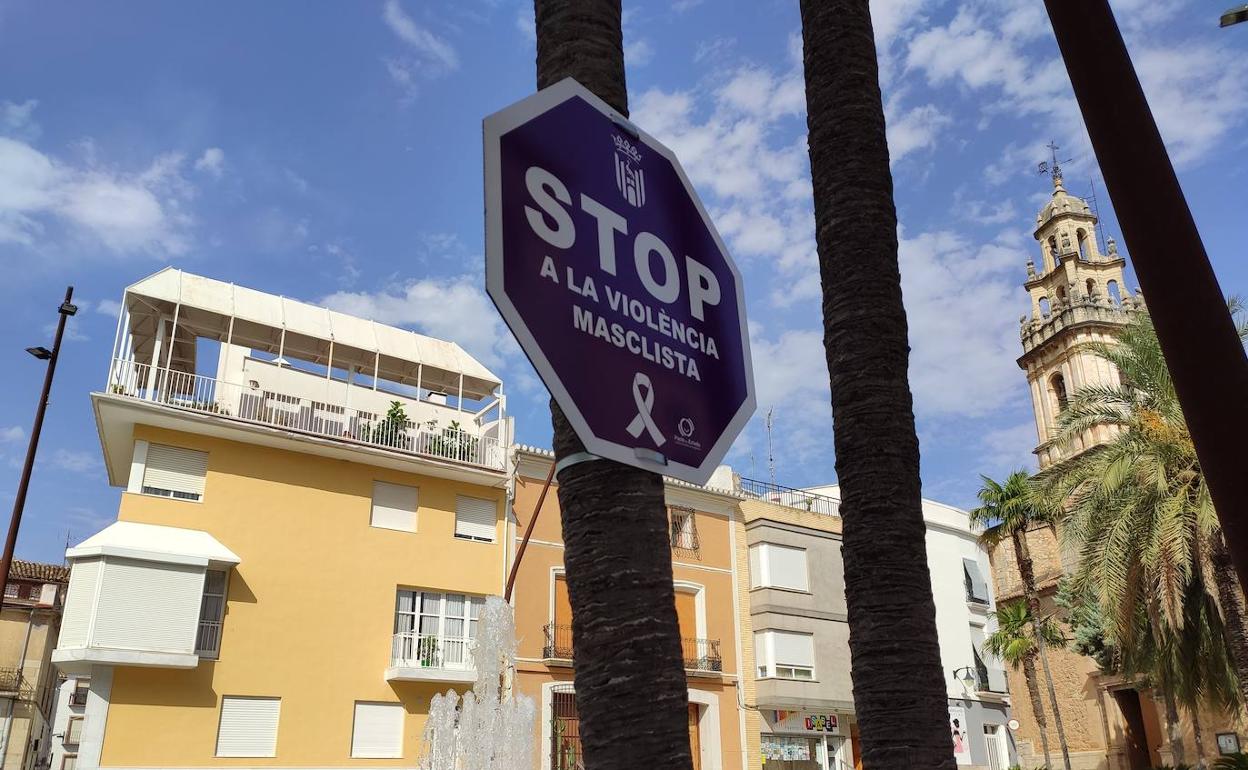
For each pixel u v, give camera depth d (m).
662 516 3.26
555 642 26.64
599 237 2.88
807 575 33.44
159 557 20.91
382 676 23.61
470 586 25.67
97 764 19.61
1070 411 22.08
